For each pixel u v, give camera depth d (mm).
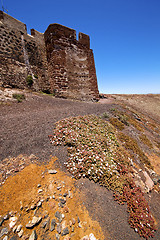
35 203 3064
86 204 3412
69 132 6176
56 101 13805
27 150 4855
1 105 9078
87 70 19766
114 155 5629
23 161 4293
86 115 9289
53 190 3520
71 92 17656
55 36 16016
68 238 2562
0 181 3490
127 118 11484
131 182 4578
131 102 26656
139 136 9258
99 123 8352
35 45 16547
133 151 6930
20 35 14695
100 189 3988
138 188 4562
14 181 3541
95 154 5105
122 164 5324
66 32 17109
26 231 2539
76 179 4094
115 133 7867
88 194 3705
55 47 16047
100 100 22266
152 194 4875
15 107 9523
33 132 6078
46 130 6406
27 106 10359
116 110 12422
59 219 2857
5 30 13047
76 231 2748
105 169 4586
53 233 2600
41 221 2752
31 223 2645
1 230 2486
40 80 16828
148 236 3271
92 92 20375
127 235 3061
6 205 2936
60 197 3371
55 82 16156
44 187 3541
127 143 7305
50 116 8375
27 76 15070
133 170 5477
